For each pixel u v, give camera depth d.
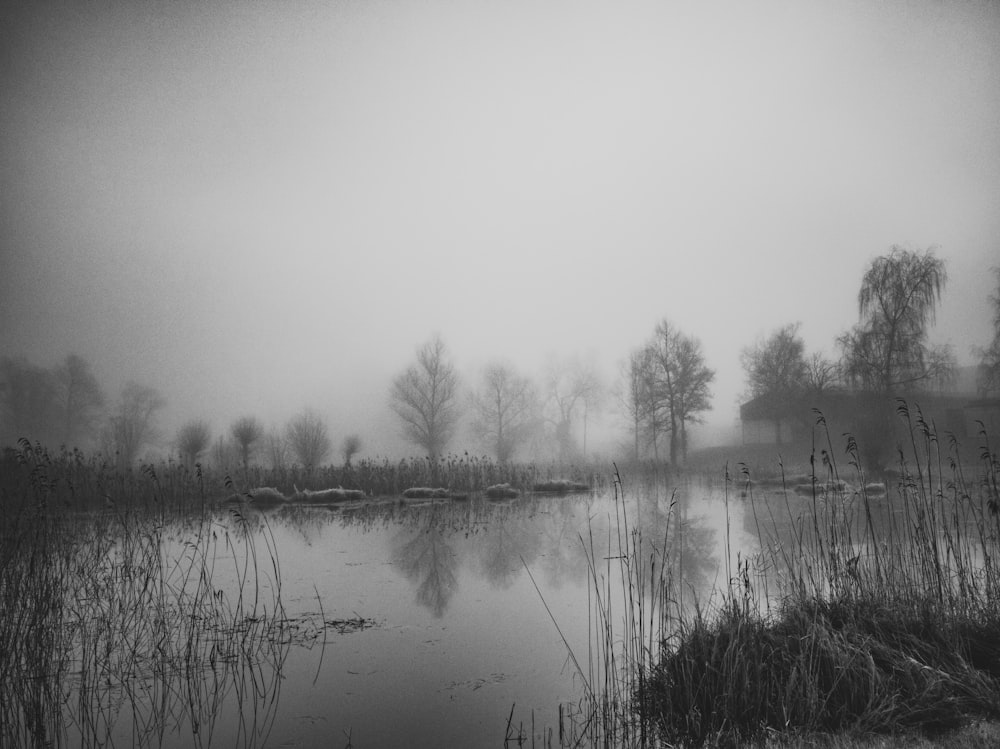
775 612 6.55
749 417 53.50
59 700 5.77
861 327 33.47
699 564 10.49
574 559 11.77
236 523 17.58
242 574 10.98
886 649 5.17
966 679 4.75
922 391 31.38
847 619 5.85
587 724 4.96
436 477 29.14
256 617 8.30
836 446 39.41
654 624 7.36
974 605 5.98
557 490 28.16
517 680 6.02
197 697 5.78
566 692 5.71
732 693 4.66
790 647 5.35
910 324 31.92
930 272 32.25
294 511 21.25
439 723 5.08
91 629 7.82
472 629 7.65
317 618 8.23
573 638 7.22
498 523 17.31
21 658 6.70
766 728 4.40
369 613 8.45
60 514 13.02
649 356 48.53
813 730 4.37
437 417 54.97
